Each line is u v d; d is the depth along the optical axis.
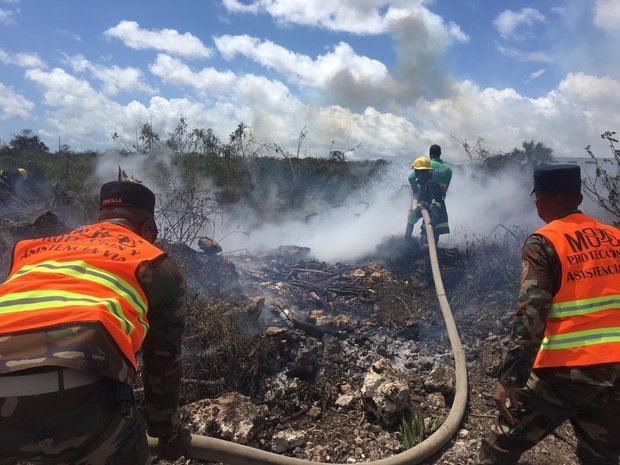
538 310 1.81
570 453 2.70
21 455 1.26
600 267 1.88
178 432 1.68
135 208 1.75
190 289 3.88
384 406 2.88
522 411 1.98
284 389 3.21
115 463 1.35
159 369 1.56
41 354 1.21
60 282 1.38
